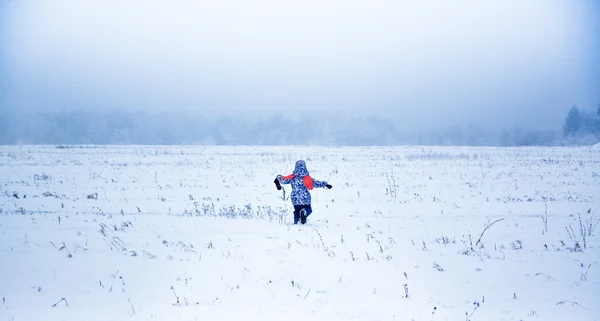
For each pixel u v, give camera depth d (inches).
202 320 231.8
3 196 649.0
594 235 414.3
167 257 343.3
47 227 439.8
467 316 239.9
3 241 383.9
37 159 1462.8
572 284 287.6
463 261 335.6
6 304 251.8
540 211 541.0
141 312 242.2
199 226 448.1
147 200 637.3
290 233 417.4
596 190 724.0
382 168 1135.6
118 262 331.0
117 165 1234.6
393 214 528.4
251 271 310.8
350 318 236.7
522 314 243.3
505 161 1348.4
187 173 1033.5
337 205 594.2
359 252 356.2
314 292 274.8
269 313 242.1
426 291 276.7
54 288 278.5
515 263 330.3
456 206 580.4
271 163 1322.6
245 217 506.0
